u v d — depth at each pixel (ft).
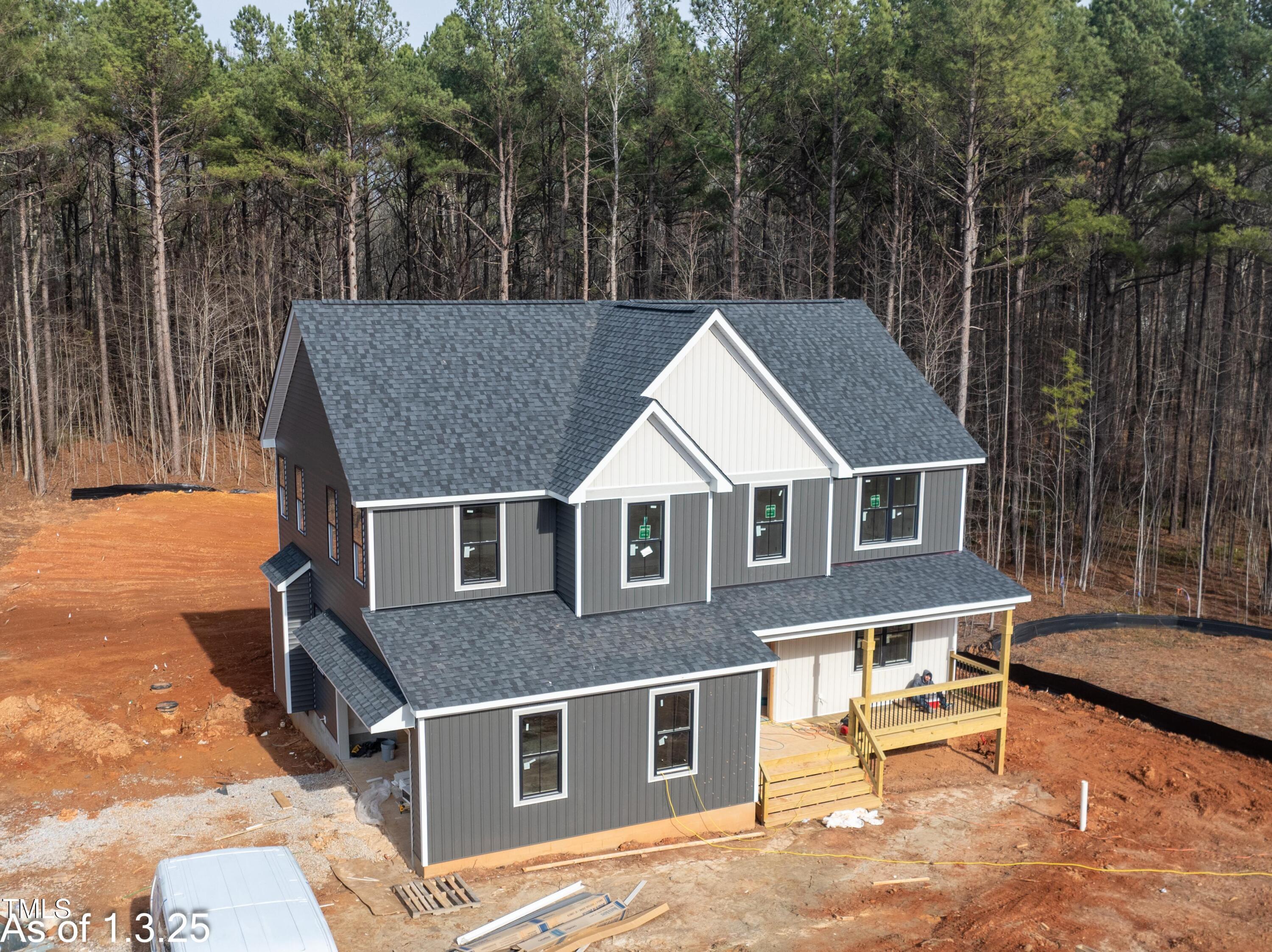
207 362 191.72
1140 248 131.23
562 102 168.04
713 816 66.39
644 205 192.24
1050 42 132.36
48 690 86.07
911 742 73.51
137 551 129.90
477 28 163.12
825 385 84.02
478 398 73.87
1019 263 134.31
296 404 83.46
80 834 63.05
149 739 77.92
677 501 69.21
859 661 81.25
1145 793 72.69
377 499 63.62
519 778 60.29
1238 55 130.11
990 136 121.70
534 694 59.21
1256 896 58.85
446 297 203.92
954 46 117.39
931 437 83.56
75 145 174.29
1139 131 144.25
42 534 133.90
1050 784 74.38
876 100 148.66
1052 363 157.28
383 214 258.16
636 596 69.00
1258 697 89.86
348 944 51.85
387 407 70.69
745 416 74.13
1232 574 132.67
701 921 55.26
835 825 67.51
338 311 76.48
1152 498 153.17
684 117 170.19
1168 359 165.58
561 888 58.13
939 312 138.62
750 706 66.54
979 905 57.47
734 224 151.84
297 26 165.37
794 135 156.97
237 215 206.18
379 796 67.77
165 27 157.69
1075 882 60.13
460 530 67.21
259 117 170.91
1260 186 137.59
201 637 101.81
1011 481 145.89
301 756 76.23
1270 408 138.31
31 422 161.58
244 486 168.66
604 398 73.15
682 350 70.79
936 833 66.64
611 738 62.49
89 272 205.05
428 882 57.88
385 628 63.72
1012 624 77.61
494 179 181.27
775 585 76.18
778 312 89.97
